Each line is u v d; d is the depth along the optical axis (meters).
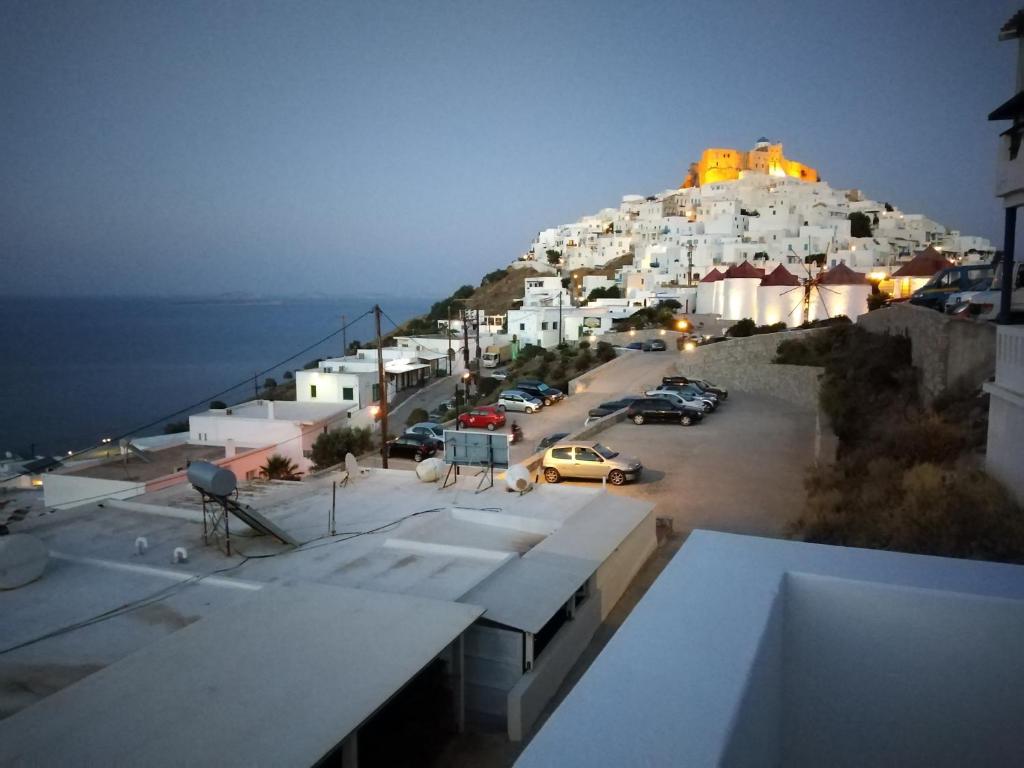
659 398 31.20
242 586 10.27
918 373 24.39
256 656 7.09
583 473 21.31
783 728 2.46
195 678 6.66
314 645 7.34
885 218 126.62
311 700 6.30
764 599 2.20
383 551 11.72
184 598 10.00
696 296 73.69
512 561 11.00
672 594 2.27
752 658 1.82
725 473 22.06
